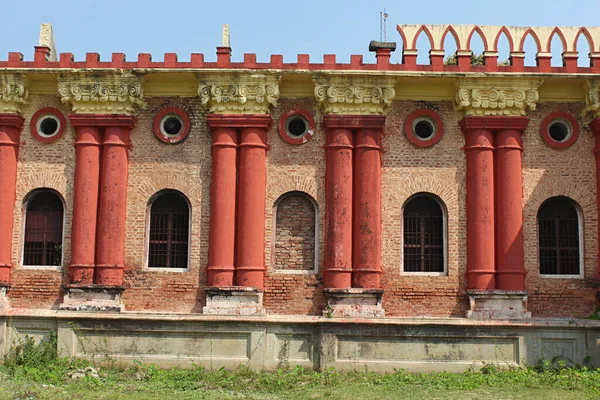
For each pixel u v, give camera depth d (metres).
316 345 19.48
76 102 20.47
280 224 20.56
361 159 20.25
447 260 20.28
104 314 19.55
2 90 20.47
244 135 20.36
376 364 19.28
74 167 20.67
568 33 20.78
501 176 20.23
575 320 19.58
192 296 20.16
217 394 16.34
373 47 20.50
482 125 20.28
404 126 20.69
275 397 16.19
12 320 19.92
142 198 20.55
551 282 20.22
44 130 21.03
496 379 18.19
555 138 20.83
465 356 19.44
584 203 20.44
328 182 20.30
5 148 20.53
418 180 20.48
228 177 20.22
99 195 20.50
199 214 20.44
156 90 20.91
